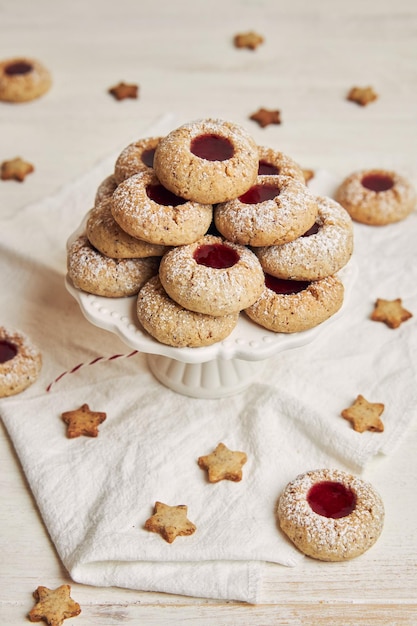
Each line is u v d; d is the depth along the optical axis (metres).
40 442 0.69
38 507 0.66
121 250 0.64
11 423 0.70
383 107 0.95
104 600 0.62
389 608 0.62
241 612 0.62
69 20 1.04
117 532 0.64
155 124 0.92
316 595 0.62
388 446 0.68
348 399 0.71
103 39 1.02
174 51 1.01
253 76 0.98
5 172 0.88
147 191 0.64
